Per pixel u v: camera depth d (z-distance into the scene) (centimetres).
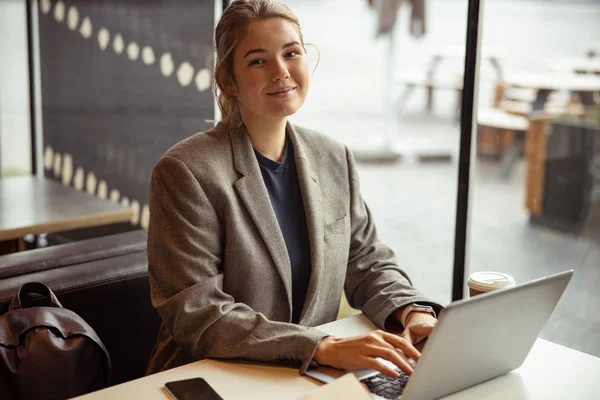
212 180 154
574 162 439
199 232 152
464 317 113
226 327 143
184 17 280
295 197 167
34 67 372
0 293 171
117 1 308
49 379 151
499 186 554
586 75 607
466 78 203
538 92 567
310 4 1523
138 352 198
